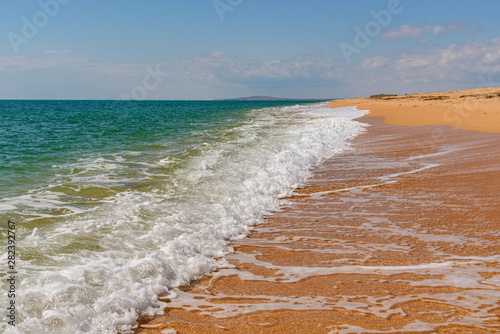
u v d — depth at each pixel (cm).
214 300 413
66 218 635
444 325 364
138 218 639
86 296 388
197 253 531
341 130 2108
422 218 710
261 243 593
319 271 490
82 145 1662
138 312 383
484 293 430
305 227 668
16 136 2091
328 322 370
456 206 780
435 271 488
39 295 379
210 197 796
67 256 482
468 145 1541
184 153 1367
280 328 360
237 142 1662
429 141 1705
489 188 906
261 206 775
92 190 838
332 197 871
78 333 333
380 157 1375
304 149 1406
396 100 6500
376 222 693
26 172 1036
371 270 491
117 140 1850
